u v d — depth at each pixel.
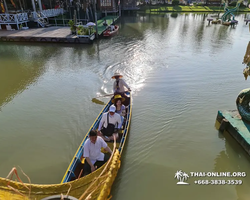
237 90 10.35
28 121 7.84
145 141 6.91
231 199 5.10
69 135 7.18
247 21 31.25
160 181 5.55
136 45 18.48
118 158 4.84
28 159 6.21
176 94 9.98
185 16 40.00
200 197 5.14
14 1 24.72
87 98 9.51
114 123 6.13
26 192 4.20
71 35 19.67
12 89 10.30
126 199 5.09
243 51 16.72
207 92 10.14
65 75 12.05
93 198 4.25
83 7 26.94
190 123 7.81
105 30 23.36
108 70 12.82
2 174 5.70
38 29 22.47
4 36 19.00
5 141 6.85
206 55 15.75
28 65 13.58
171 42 19.62
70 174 4.95
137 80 11.50
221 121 7.39
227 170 5.89
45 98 9.46
